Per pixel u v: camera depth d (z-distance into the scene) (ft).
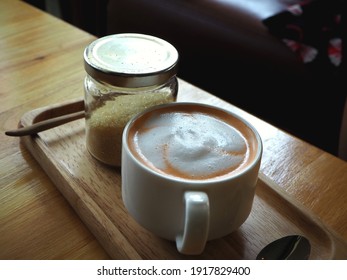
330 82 2.90
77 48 2.09
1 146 1.51
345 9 2.99
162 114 1.25
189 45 3.38
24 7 2.47
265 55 3.02
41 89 1.79
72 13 4.40
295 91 3.00
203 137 1.19
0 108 1.67
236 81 3.28
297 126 3.19
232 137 1.20
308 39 2.91
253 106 3.32
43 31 2.22
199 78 3.51
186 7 3.32
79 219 1.30
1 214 1.28
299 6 3.04
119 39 1.46
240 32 3.10
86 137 1.48
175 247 1.23
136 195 1.13
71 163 1.45
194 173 1.10
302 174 1.49
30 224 1.27
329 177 1.49
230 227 1.16
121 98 1.38
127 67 1.31
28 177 1.41
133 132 1.19
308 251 1.25
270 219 1.34
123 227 1.27
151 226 1.15
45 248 1.22
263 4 3.26
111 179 1.41
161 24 3.49
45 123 1.50
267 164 1.52
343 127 2.21
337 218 1.35
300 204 1.36
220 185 1.06
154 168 1.10
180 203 1.07
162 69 1.31
